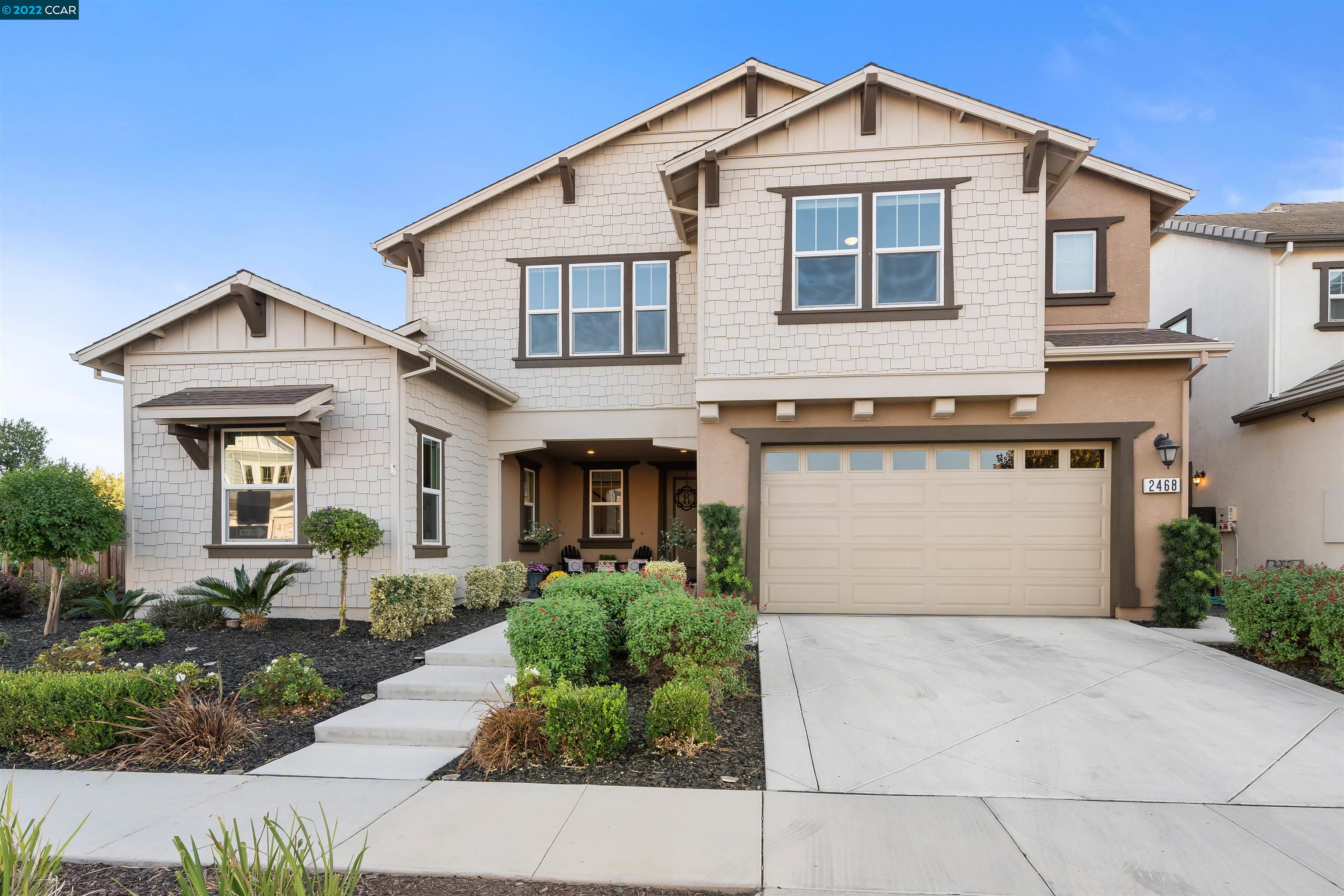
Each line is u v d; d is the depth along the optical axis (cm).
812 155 948
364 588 934
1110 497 948
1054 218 1119
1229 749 489
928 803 407
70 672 611
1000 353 907
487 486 1216
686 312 1188
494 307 1229
